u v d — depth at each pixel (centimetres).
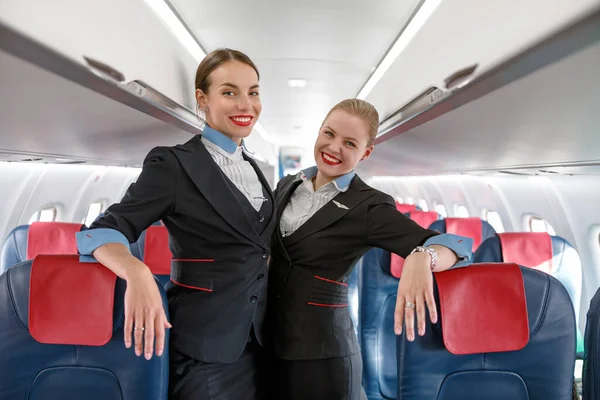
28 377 108
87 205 379
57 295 103
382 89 257
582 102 126
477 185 434
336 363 123
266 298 128
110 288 103
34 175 303
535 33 99
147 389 108
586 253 287
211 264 112
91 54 118
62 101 140
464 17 137
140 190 103
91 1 118
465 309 110
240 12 188
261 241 116
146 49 156
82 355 108
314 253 123
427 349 116
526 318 109
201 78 117
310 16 192
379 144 361
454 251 108
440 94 166
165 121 208
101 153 274
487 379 116
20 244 239
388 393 222
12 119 153
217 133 119
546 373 113
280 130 751
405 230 114
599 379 108
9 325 105
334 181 127
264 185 127
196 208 109
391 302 225
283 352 124
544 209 327
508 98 139
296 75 309
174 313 113
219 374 114
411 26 200
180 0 177
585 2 81
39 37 96
